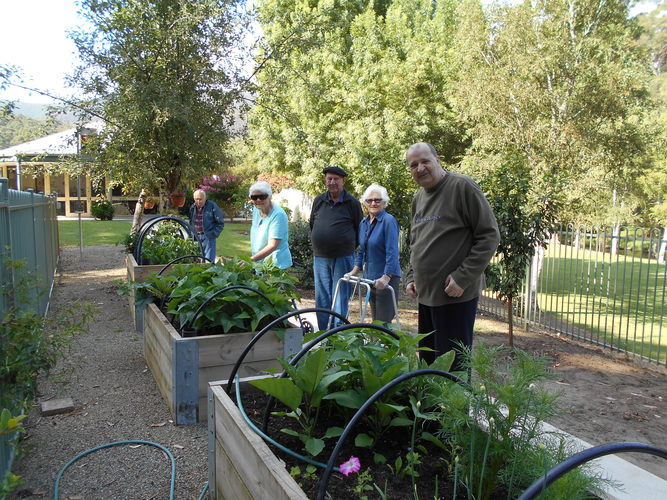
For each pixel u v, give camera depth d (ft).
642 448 4.37
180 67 26.73
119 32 25.77
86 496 8.43
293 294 13.29
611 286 46.44
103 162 26.78
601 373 18.38
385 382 6.68
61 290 27.78
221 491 7.50
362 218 17.60
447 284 9.99
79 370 14.73
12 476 6.16
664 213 65.57
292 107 63.82
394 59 61.05
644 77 39.83
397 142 52.85
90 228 62.54
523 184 20.98
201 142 27.89
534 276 26.25
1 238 10.32
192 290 12.06
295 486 5.11
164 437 10.58
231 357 11.40
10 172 77.10
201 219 29.25
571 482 4.65
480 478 5.41
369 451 6.70
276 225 16.67
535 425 5.43
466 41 41.65
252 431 6.38
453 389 5.90
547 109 38.45
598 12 39.73
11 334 8.85
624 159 41.70
